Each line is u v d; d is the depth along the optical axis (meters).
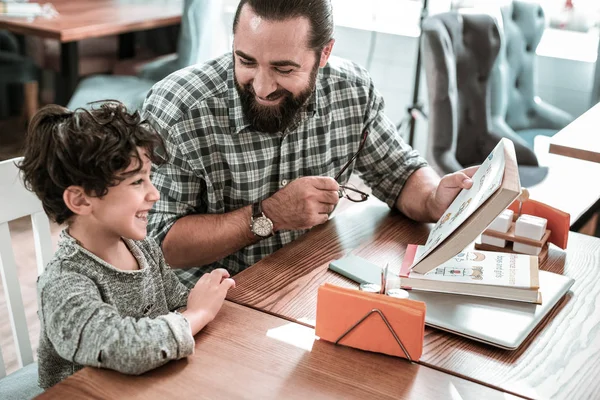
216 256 1.52
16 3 3.40
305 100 1.48
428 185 1.64
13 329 1.40
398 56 3.64
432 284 1.27
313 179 1.47
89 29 3.23
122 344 1.00
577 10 3.34
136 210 1.11
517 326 1.18
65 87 3.61
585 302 1.30
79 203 1.08
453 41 2.53
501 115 2.75
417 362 1.10
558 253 1.49
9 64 3.68
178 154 1.50
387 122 1.77
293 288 1.31
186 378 1.02
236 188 1.58
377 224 1.62
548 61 3.33
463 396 1.02
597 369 1.10
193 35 3.35
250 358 1.08
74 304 1.03
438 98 2.41
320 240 1.52
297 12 1.35
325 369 1.06
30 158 1.09
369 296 1.09
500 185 1.15
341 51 3.78
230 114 1.53
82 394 0.98
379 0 3.68
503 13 2.83
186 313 1.14
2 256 1.36
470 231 1.20
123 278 1.15
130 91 3.32
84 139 1.04
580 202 2.30
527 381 1.06
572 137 2.04
